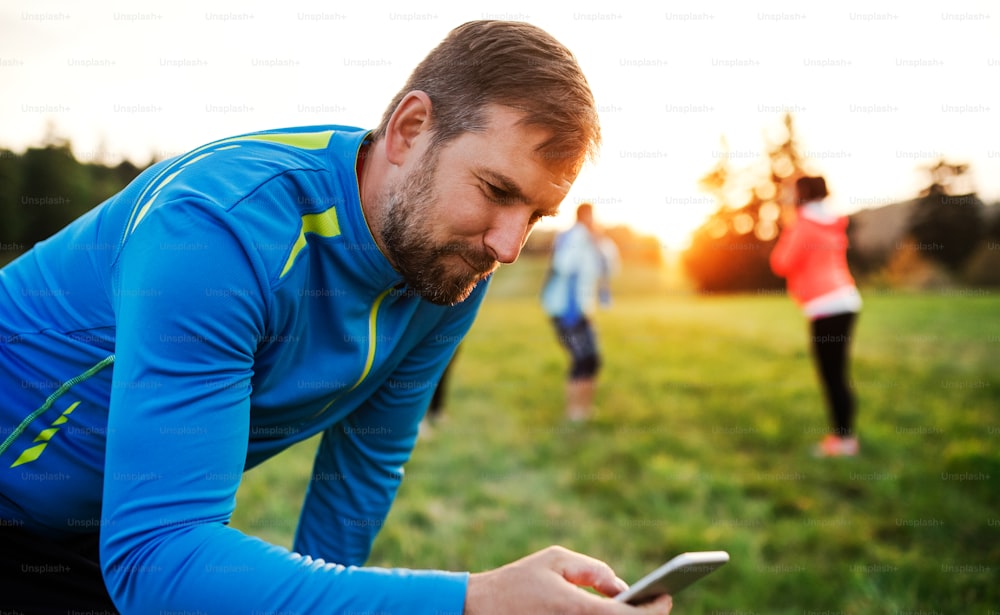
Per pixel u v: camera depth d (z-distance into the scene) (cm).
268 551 93
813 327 467
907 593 293
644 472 425
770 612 280
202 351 95
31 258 129
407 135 113
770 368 746
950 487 398
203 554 90
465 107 107
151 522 91
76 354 117
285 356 117
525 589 95
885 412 548
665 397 608
